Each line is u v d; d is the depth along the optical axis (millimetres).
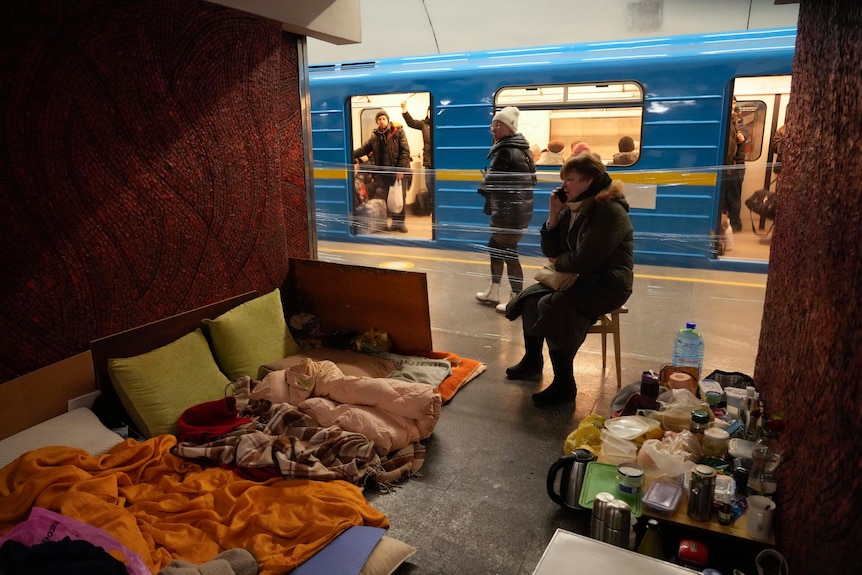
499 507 2656
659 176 4953
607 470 2576
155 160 3180
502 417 3512
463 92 6145
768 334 2922
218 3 3244
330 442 2848
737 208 4773
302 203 4578
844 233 1693
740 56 5121
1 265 2574
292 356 3805
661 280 4918
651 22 8141
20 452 2482
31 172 2635
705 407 2807
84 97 2805
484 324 5078
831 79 2037
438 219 5828
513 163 4910
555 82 5750
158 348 3191
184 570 1949
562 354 3592
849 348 1541
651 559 1800
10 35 2498
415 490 2787
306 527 2275
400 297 4102
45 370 2748
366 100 6723
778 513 2109
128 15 2951
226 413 3006
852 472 1403
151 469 2598
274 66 3924
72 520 1993
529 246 5059
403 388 3180
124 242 3066
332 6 4148
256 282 4059
